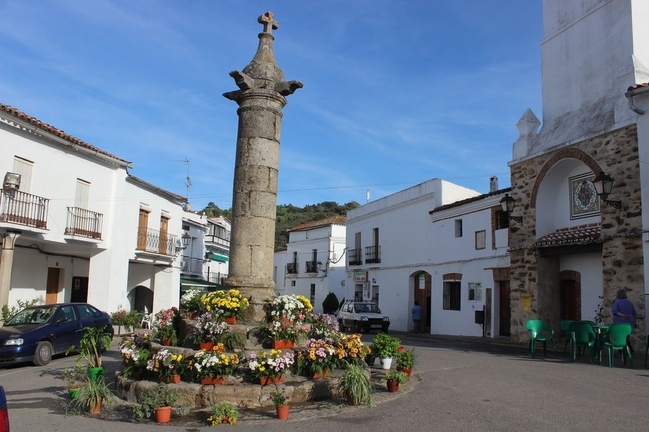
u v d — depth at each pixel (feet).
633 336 45.06
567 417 21.94
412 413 23.27
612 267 47.67
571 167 56.49
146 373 27.78
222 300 29.94
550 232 58.90
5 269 55.31
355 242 117.91
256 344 29.01
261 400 24.70
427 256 88.69
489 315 71.31
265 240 33.09
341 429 20.89
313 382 26.17
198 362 25.52
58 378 35.47
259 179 33.24
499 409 23.63
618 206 47.62
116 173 73.87
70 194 65.51
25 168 59.11
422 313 91.50
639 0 50.90
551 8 61.31
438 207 85.46
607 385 29.22
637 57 50.03
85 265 79.05
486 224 73.10
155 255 84.17
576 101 56.70
